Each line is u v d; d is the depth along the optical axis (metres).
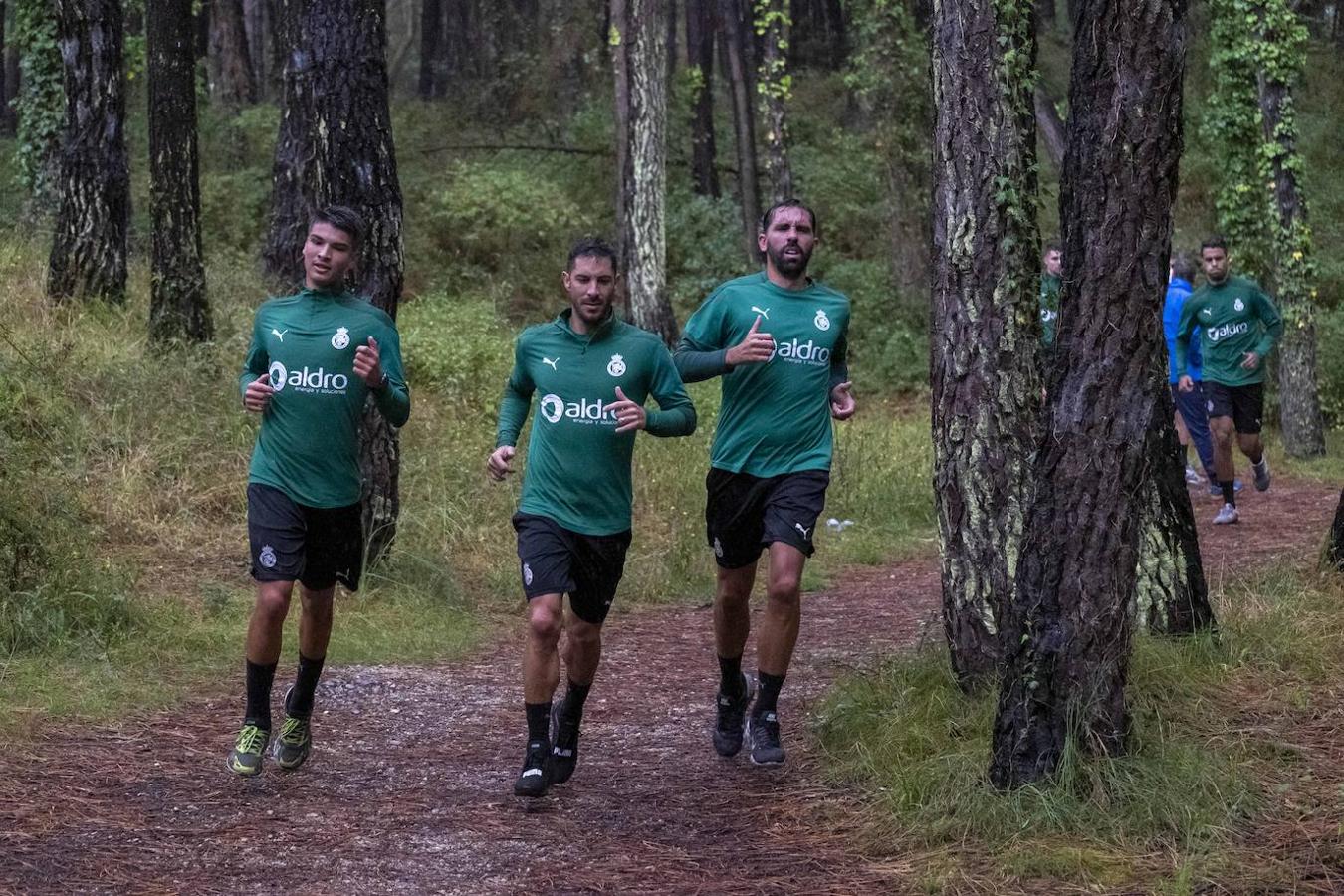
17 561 21.58
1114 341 13.27
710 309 16.25
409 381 41.44
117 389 31.72
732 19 69.75
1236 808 13.20
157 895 12.12
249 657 15.42
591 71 85.62
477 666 22.55
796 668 21.69
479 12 97.31
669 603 28.38
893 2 66.00
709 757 16.94
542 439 15.11
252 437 31.23
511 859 13.24
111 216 38.28
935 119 17.31
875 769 15.13
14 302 36.34
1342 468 45.72
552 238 68.62
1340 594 21.00
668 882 12.57
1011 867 12.32
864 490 38.44
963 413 17.02
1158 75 12.94
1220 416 33.69
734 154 83.00
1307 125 79.31
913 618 25.52
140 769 15.96
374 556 26.70
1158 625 18.81
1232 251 54.84
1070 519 13.45
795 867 12.91
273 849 13.43
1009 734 13.66
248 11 87.06
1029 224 17.03
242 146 69.56
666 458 36.97
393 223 26.41
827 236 72.75
